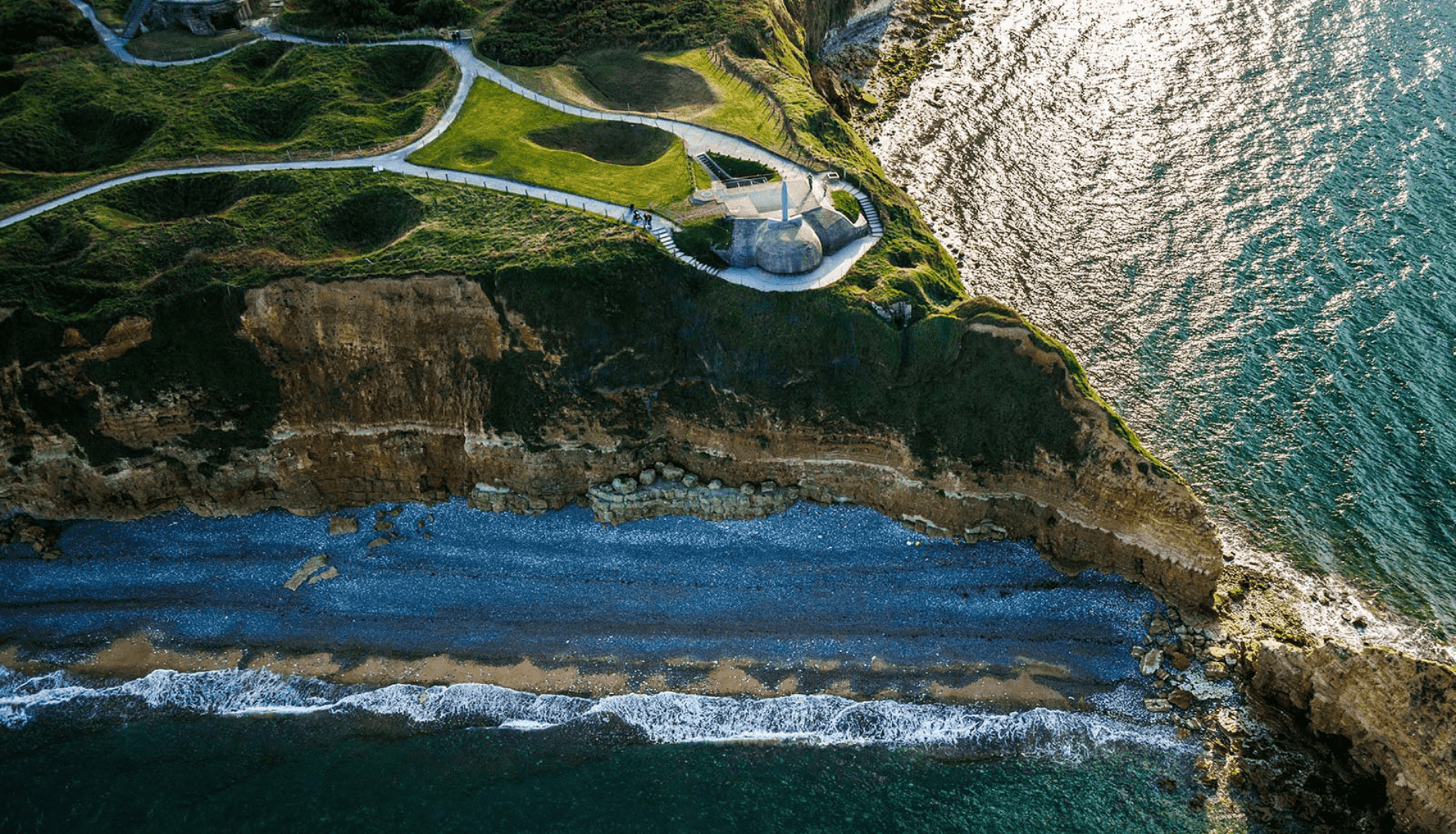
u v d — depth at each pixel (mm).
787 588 67562
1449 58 102312
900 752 59625
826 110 89938
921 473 69375
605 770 59219
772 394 70938
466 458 72875
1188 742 59094
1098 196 92562
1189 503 64062
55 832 57188
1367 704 55656
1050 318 82125
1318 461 71062
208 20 103250
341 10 102688
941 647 64062
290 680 63844
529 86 93625
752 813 56938
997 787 57906
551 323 71250
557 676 63469
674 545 70562
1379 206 88250
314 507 73625
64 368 70188
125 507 72750
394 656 64812
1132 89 104188
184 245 74938
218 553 71188
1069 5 118312
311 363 72125
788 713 61281
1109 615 65562
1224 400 75312
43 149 88688
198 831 56844
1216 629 63844
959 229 90000
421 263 71938
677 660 63906
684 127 88312
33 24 101500
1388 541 66625
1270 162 93688
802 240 73875
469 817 56969
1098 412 66688
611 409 71688
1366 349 77375
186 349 71188
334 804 57781
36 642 66375
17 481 71375
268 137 91062
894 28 116438
